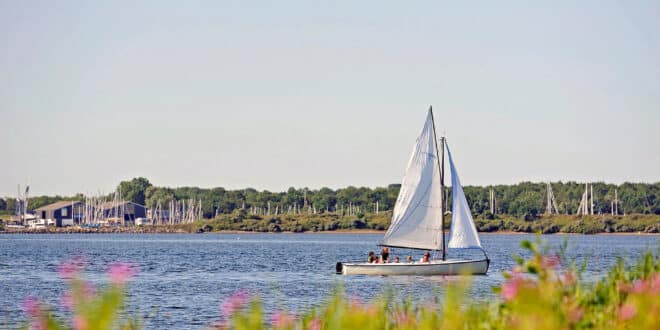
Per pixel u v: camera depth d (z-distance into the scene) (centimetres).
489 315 4341
